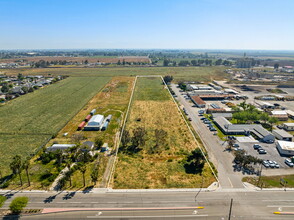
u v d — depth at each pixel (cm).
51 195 4850
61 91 15338
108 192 4956
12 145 7312
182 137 7938
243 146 7238
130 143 7512
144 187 5131
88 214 4300
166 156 6612
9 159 6406
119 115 10406
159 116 10275
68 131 8538
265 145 7319
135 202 4628
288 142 7056
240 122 9519
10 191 4988
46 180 5400
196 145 7294
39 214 4291
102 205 4538
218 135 8144
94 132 8438
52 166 6053
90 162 6284
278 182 5297
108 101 12850
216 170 5784
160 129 8675
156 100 13138
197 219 4172
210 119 9906
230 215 4250
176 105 12056
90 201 4656
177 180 5391
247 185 5175
